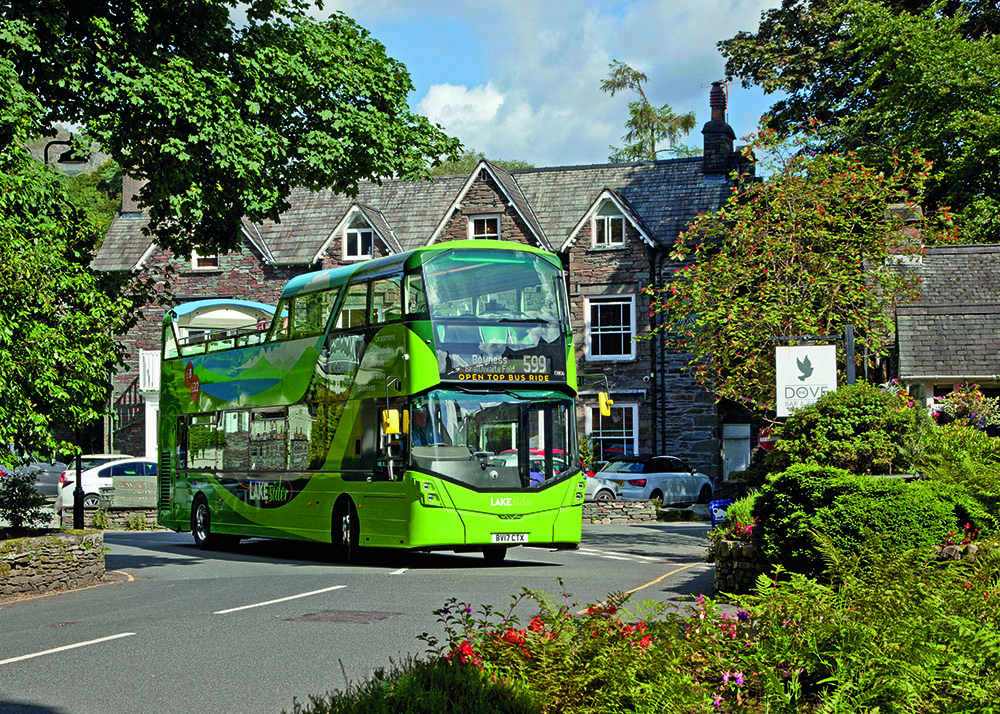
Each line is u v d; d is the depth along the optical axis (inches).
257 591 649.0
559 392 820.0
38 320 663.8
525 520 792.3
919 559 358.3
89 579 715.4
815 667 295.0
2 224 630.5
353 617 529.0
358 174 968.9
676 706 274.2
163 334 1166.3
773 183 999.6
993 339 1149.1
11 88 705.0
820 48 1656.0
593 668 296.2
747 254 986.1
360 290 853.8
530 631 326.0
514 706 281.7
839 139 1510.8
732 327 951.0
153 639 478.9
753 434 1653.5
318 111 942.4
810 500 505.7
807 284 965.8
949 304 1197.1
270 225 1866.4
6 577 653.9
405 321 797.9
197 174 829.2
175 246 938.1
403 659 417.4
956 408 1024.2
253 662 419.5
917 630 288.7
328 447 871.7
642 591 605.6
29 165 708.0
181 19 856.3
